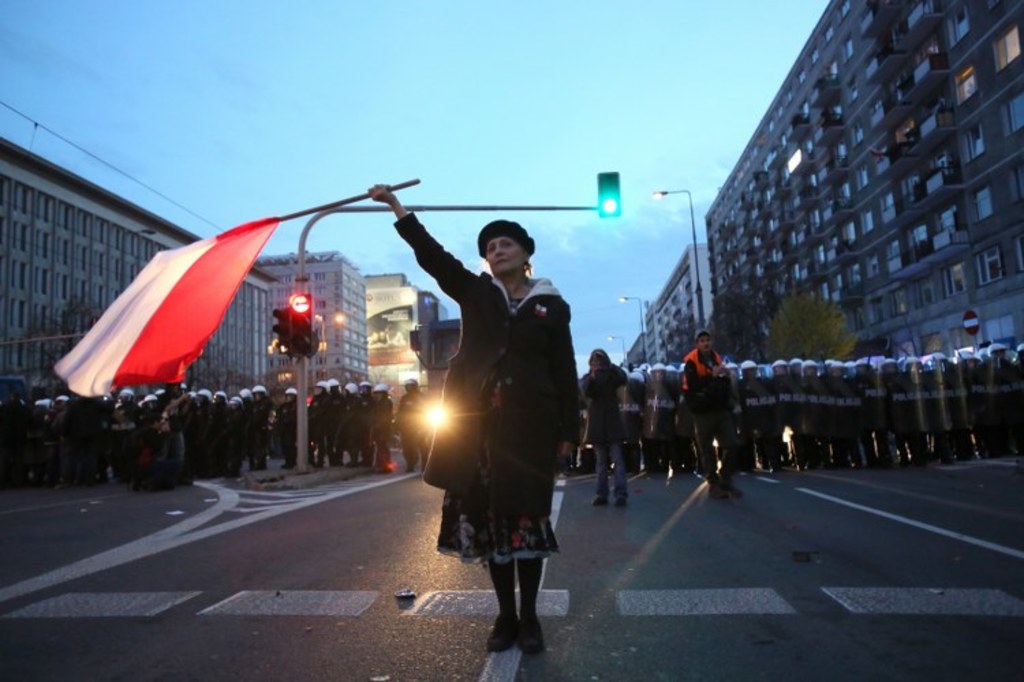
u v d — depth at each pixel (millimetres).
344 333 147125
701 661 3443
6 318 60062
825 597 4500
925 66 37594
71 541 7391
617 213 16297
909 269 41250
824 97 53531
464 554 3506
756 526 7164
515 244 3709
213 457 17516
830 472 13281
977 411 14203
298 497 11430
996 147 33812
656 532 6984
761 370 14188
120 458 17094
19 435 17094
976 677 3180
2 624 4242
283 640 3867
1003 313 33938
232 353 99688
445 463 3480
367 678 3301
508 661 3453
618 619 4137
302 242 15664
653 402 14250
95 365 4414
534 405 3475
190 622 4242
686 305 115188
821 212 57625
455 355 3621
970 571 5090
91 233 70875
